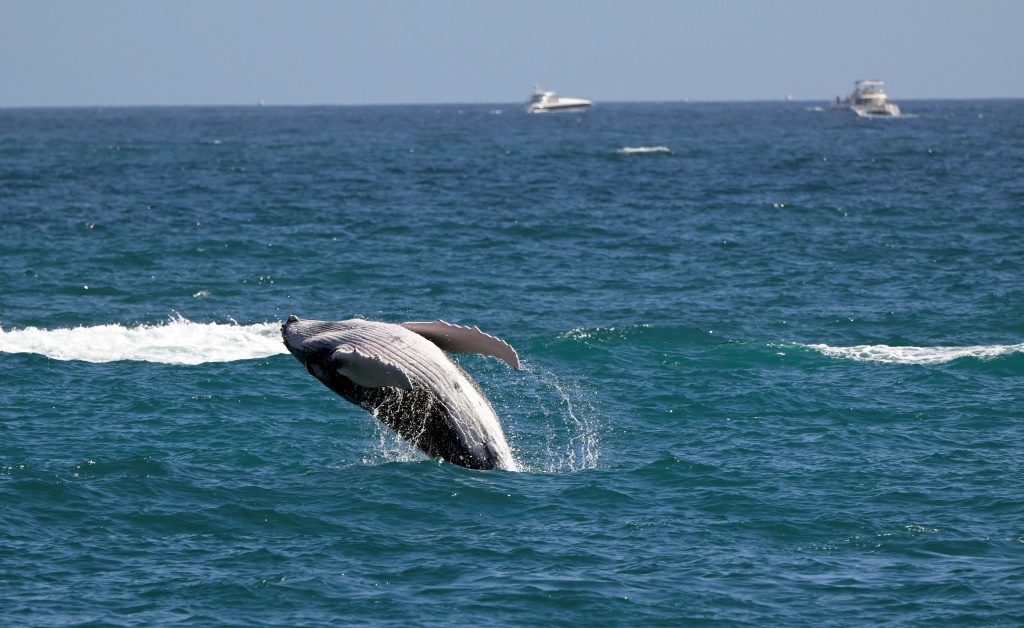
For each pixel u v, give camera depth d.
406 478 67.44
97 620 49.72
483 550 58.03
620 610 51.03
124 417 85.44
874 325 127.00
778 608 51.34
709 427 84.19
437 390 62.03
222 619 49.97
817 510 64.25
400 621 49.91
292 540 59.75
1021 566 55.75
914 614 50.59
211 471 71.62
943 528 61.09
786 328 125.50
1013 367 103.31
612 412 88.88
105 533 60.44
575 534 60.41
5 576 54.47
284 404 90.25
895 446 78.06
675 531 60.97
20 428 81.50
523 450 77.81
